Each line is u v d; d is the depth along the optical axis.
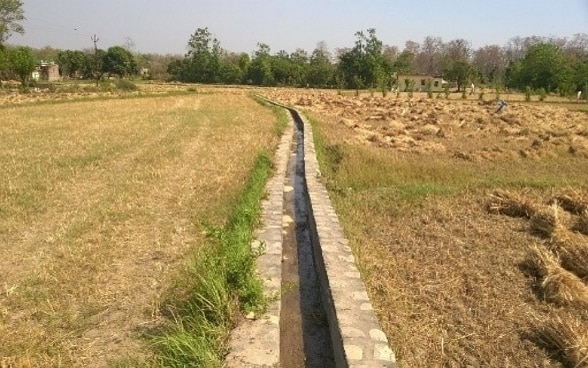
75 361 3.98
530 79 59.50
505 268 5.95
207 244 6.43
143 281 5.41
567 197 8.84
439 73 95.81
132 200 8.60
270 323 4.41
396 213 8.18
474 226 7.59
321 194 9.22
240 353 3.90
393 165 11.90
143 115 25.00
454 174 11.26
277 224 7.40
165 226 7.25
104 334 4.39
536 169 12.55
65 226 7.09
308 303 5.54
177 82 80.62
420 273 5.74
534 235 7.21
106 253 6.12
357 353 3.90
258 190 9.09
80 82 66.12
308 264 6.73
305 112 26.39
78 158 12.36
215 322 4.33
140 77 85.12
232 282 4.79
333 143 15.73
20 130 18.09
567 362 4.03
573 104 41.72
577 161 13.84
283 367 4.31
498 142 17.36
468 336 4.38
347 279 5.34
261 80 79.50
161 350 3.96
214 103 35.47
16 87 49.44
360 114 28.12
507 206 8.36
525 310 4.90
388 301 4.97
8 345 4.10
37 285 5.24
